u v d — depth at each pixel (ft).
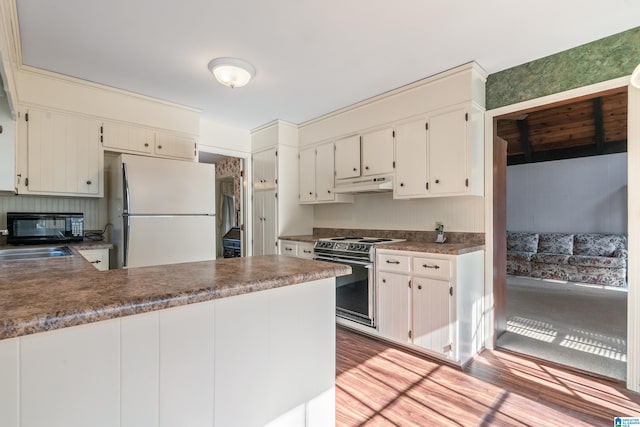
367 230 11.76
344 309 10.05
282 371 3.84
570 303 12.90
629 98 6.49
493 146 8.67
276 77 8.73
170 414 2.97
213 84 9.11
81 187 8.88
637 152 6.40
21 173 8.03
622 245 16.71
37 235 8.38
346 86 9.34
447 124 8.43
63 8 5.70
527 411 5.90
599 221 18.89
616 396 6.35
